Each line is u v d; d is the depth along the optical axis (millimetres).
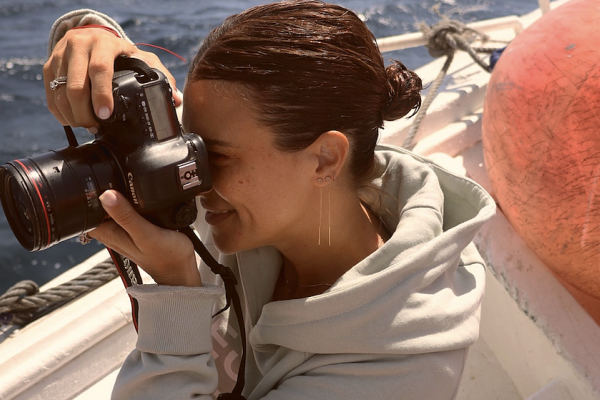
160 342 923
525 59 1352
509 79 1374
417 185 1121
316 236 1031
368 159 1018
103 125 851
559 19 1351
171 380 923
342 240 1059
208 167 877
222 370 1198
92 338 1438
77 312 1480
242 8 8359
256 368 1158
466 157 1974
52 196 800
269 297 1150
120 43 943
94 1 8992
